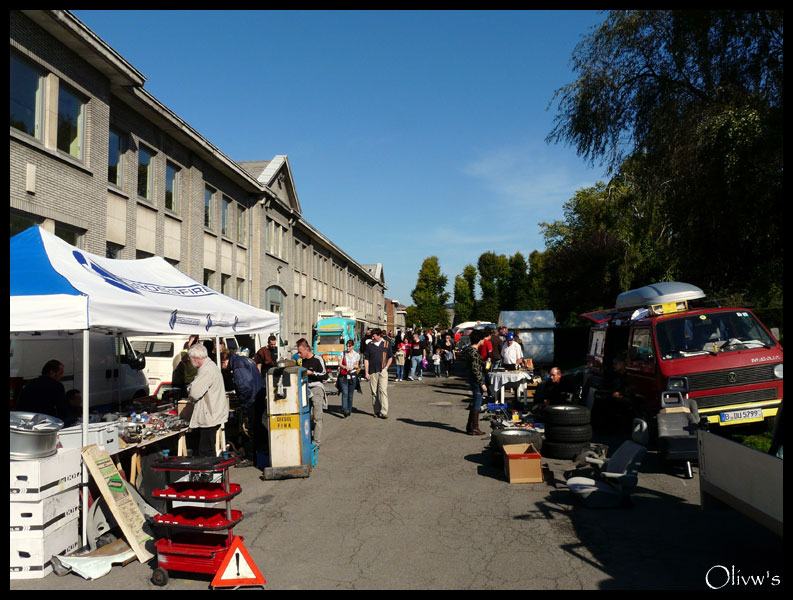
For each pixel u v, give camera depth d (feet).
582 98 53.57
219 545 16.58
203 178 73.31
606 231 123.54
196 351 25.84
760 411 29.99
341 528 19.80
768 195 40.14
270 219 100.78
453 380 85.56
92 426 19.98
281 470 27.02
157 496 16.61
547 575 15.52
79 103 47.60
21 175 40.01
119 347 34.19
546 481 25.55
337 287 169.37
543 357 92.02
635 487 22.15
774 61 41.60
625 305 41.34
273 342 43.27
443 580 15.33
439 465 29.48
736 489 16.19
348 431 40.45
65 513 17.54
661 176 50.47
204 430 25.61
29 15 40.37
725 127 41.52
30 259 20.59
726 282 51.65
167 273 33.83
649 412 32.76
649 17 49.98
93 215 48.24
